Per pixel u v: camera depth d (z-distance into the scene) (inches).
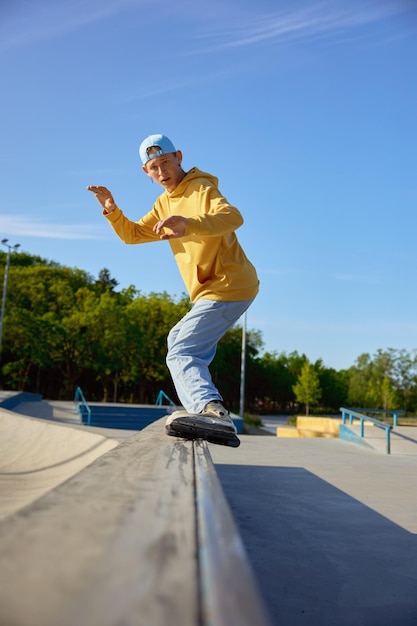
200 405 133.4
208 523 43.8
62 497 53.2
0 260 2223.2
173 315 1780.3
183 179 144.9
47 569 32.1
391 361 2775.6
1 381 1863.9
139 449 108.0
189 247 142.6
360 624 90.4
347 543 137.1
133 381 1857.8
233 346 2262.6
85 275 2129.7
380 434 475.2
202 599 28.3
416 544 137.6
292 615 93.1
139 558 34.5
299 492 209.6
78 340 1621.6
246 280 144.2
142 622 25.5
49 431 423.8
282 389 2640.3
